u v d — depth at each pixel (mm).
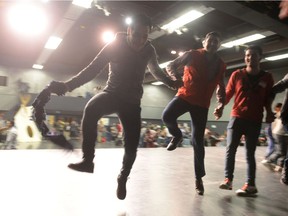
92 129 1632
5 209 2002
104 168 3553
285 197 2633
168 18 9391
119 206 2164
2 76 16156
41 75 17359
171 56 13688
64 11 9328
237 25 10344
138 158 4633
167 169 3756
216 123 18016
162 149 6016
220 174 3596
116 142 12211
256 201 2482
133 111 1748
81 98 14625
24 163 3662
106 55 1688
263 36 10914
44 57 15188
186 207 2229
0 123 9656
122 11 8953
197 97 2537
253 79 2803
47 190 2490
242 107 2793
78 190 2521
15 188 2520
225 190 2824
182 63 2607
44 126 1564
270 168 4320
